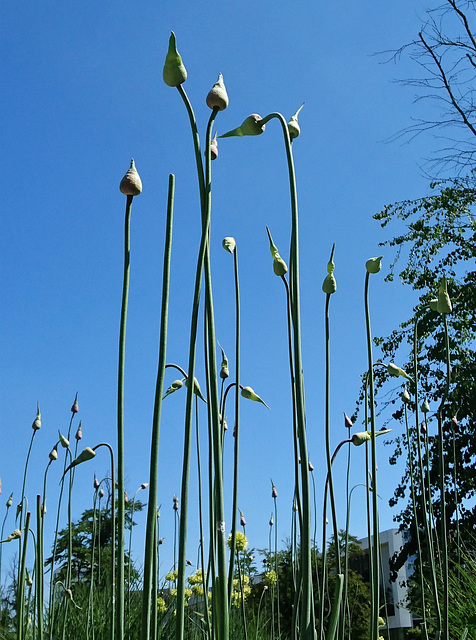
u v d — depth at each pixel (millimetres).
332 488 2828
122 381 2049
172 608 6180
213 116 2074
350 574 15742
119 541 2051
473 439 13398
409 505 13953
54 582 4754
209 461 2338
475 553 5969
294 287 1880
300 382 1808
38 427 4938
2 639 5562
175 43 2039
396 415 14750
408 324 15156
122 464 2055
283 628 10258
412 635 11398
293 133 2791
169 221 1984
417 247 15172
